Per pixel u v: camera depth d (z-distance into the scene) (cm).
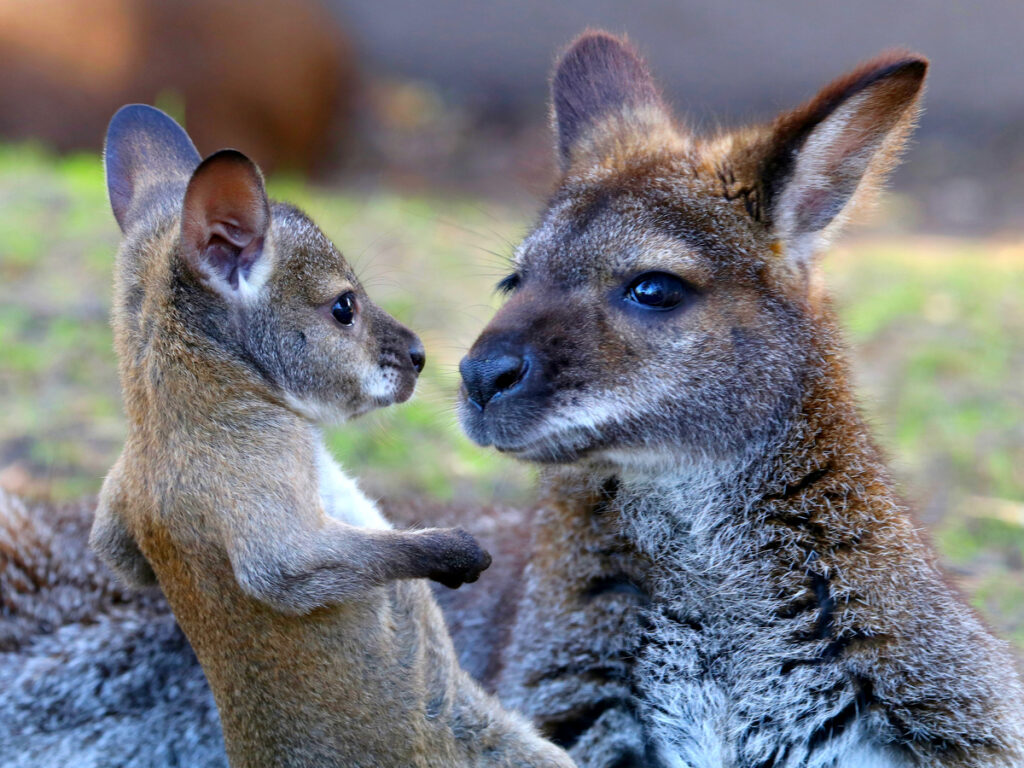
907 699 852
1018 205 2922
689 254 887
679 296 888
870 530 880
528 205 2692
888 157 916
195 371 832
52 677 1041
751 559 900
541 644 948
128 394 856
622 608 921
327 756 816
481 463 1420
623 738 922
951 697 851
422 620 879
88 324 1630
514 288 995
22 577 1074
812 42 3559
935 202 2975
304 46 3384
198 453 815
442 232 2200
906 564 873
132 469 845
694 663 905
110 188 966
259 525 795
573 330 884
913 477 1377
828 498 885
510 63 3934
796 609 885
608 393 877
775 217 899
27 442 1410
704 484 910
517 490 1391
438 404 1338
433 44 3988
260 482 808
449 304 1798
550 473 962
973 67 3403
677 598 917
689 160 938
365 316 940
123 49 3144
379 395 941
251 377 851
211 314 846
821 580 880
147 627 1055
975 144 3303
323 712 816
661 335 882
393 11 4000
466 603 1096
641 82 1098
